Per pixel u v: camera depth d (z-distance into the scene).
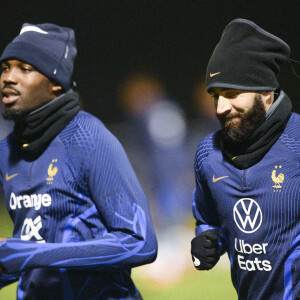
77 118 8.30
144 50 71.38
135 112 66.31
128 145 50.75
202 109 62.53
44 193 8.16
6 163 8.61
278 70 8.62
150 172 42.12
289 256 8.45
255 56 8.30
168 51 70.69
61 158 8.13
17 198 8.40
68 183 8.09
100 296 8.13
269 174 8.41
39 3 69.44
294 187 8.33
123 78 70.88
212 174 8.86
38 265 7.65
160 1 70.56
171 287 20.70
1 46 68.75
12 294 19.77
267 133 8.37
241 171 8.56
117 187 8.01
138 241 7.93
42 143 8.21
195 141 49.81
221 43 8.45
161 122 51.31
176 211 32.84
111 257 7.79
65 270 8.13
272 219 8.43
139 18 71.19
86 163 8.04
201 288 20.38
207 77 8.51
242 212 8.59
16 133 8.41
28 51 8.14
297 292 8.44
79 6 70.19
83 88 70.56
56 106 8.16
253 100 8.31
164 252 25.47
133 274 22.69
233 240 8.78
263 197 8.44
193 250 9.41
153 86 70.31
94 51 71.25
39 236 8.20
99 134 8.15
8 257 7.58
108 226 8.08
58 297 8.15
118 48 70.94
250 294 8.83
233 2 68.50
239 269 8.85
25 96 8.19
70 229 8.11
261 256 8.55
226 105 8.32
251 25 8.38
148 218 8.10
